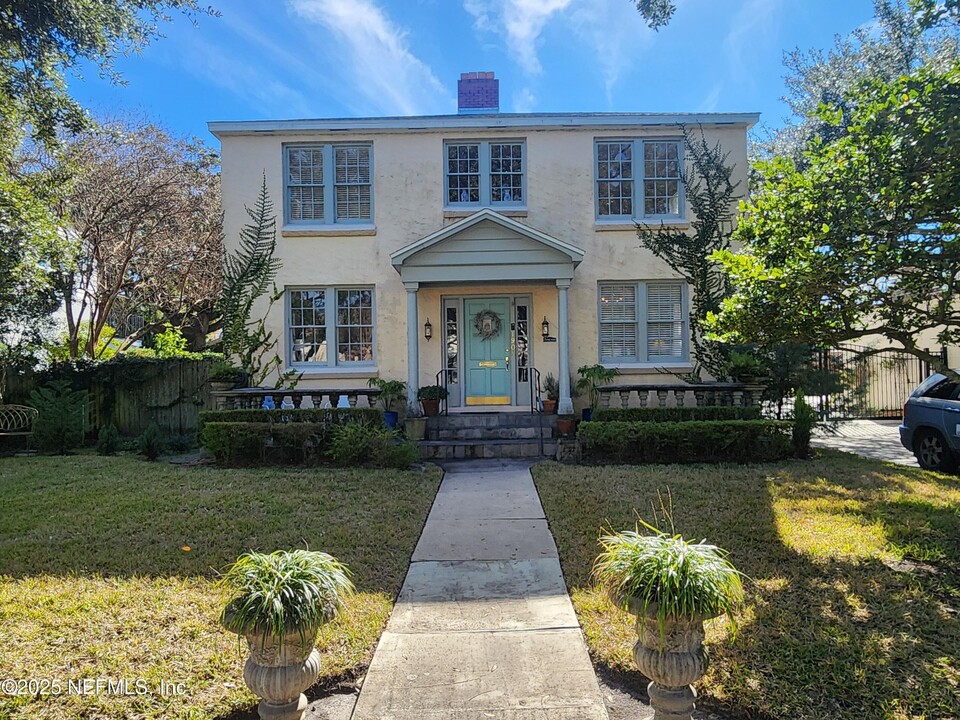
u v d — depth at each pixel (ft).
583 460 29.53
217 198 60.80
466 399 38.99
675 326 39.34
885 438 41.86
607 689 10.41
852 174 14.80
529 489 24.40
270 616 7.75
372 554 16.48
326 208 38.93
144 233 56.13
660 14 22.77
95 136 49.85
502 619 12.87
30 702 9.64
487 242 35.42
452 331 39.17
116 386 43.01
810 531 17.57
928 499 21.30
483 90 42.60
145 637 11.66
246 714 9.65
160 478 26.08
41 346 43.50
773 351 36.76
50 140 33.27
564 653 11.42
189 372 43.70
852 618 12.19
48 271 42.27
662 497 21.63
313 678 8.50
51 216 39.65
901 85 14.21
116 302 60.90
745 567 14.92
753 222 18.31
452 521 20.03
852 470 26.35
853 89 15.64
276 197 38.58
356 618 12.62
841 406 49.21
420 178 38.68
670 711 8.21
